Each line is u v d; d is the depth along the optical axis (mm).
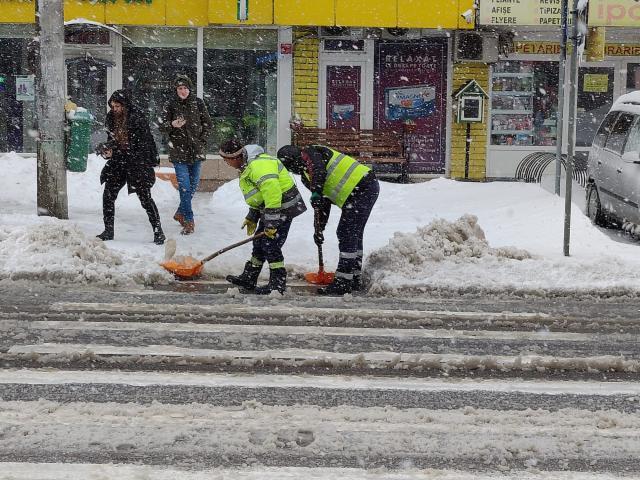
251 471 4875
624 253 12188
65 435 5355
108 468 4875
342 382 6578
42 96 13797
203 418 5711
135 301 9211
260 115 23344
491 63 24031
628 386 6637
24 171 18656
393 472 4902
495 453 5207
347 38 23688
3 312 8555
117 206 16750
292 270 10945
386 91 24141
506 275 10539
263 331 8031
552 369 7090
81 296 9391
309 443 5324
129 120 12227
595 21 22219
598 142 17562
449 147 24359
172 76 22984
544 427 5680
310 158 9828
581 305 9672
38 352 7094
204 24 22281
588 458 5172
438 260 10867
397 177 24172
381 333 8094
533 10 22500
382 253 10719
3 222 12984
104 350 7227
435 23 22516
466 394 6355
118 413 5770
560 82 15945
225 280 10531
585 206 18047
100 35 22578
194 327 8102
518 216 14695
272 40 23141
